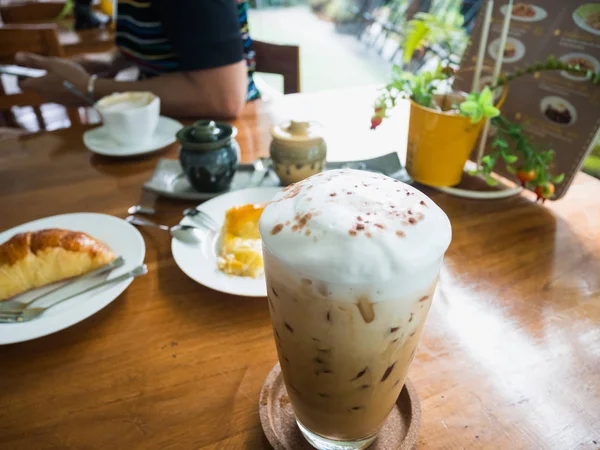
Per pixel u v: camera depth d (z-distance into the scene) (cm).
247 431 30
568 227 50
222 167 56
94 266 43
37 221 50
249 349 36
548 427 30
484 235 49
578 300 40
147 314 40
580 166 51
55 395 33
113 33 143
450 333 37
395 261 20
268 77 198
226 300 41
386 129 73
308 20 236
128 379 34
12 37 110
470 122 51
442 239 22
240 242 45
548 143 54
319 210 23
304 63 183
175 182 60
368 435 28
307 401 27
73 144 72
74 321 37
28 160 67
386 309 21
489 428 30
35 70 94
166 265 46
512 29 56
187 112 81
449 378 33
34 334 35
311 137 55
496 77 53
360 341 23
